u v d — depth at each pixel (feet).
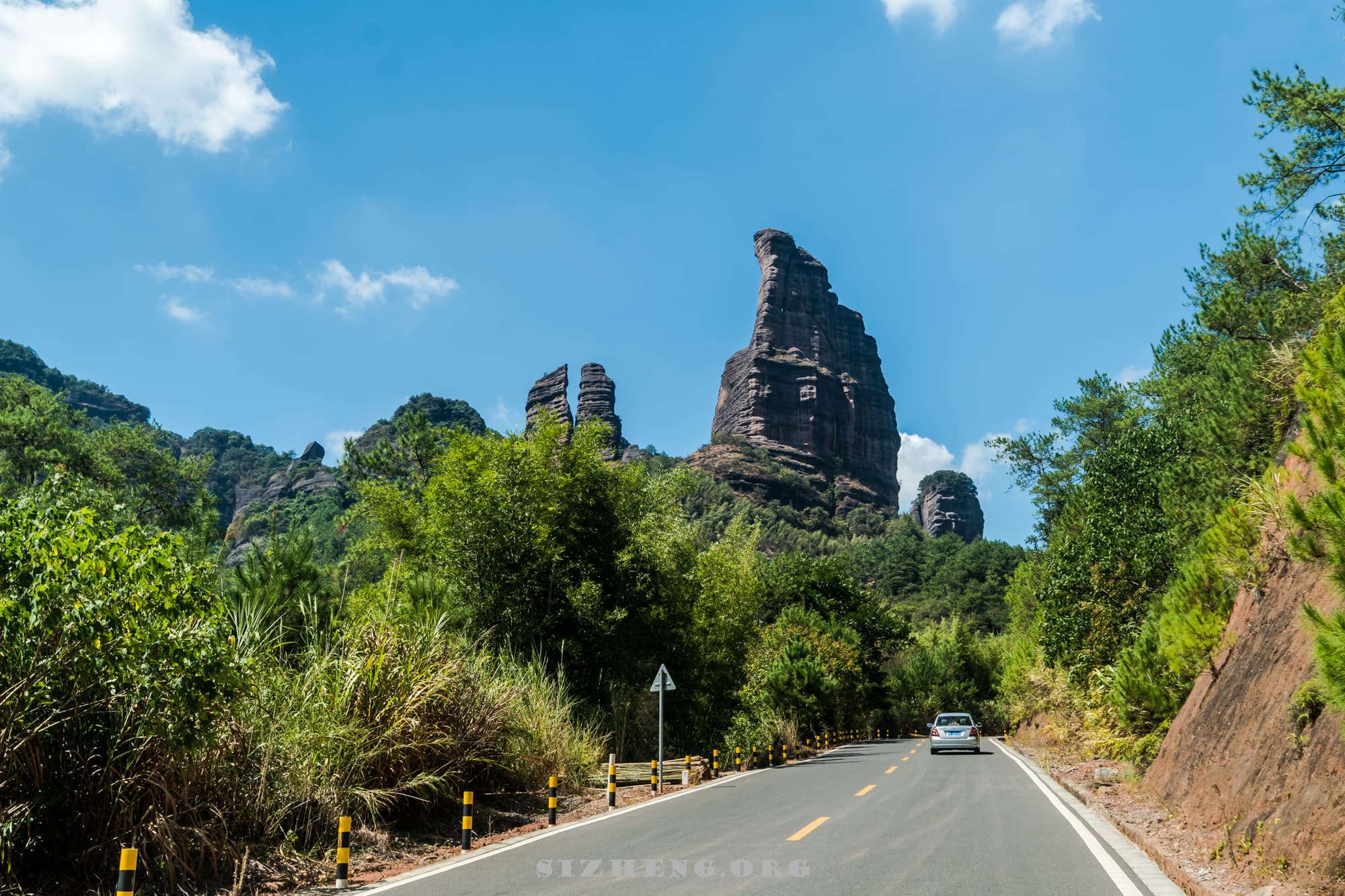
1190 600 48.29
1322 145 60.34
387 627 39.91
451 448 79.46
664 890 23.63
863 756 95.20
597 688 76.54
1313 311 59.77
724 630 100.37
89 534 23.84
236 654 27.96
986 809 41.98
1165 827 33.12
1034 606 158.71
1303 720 26.23
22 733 22.52
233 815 27.81
